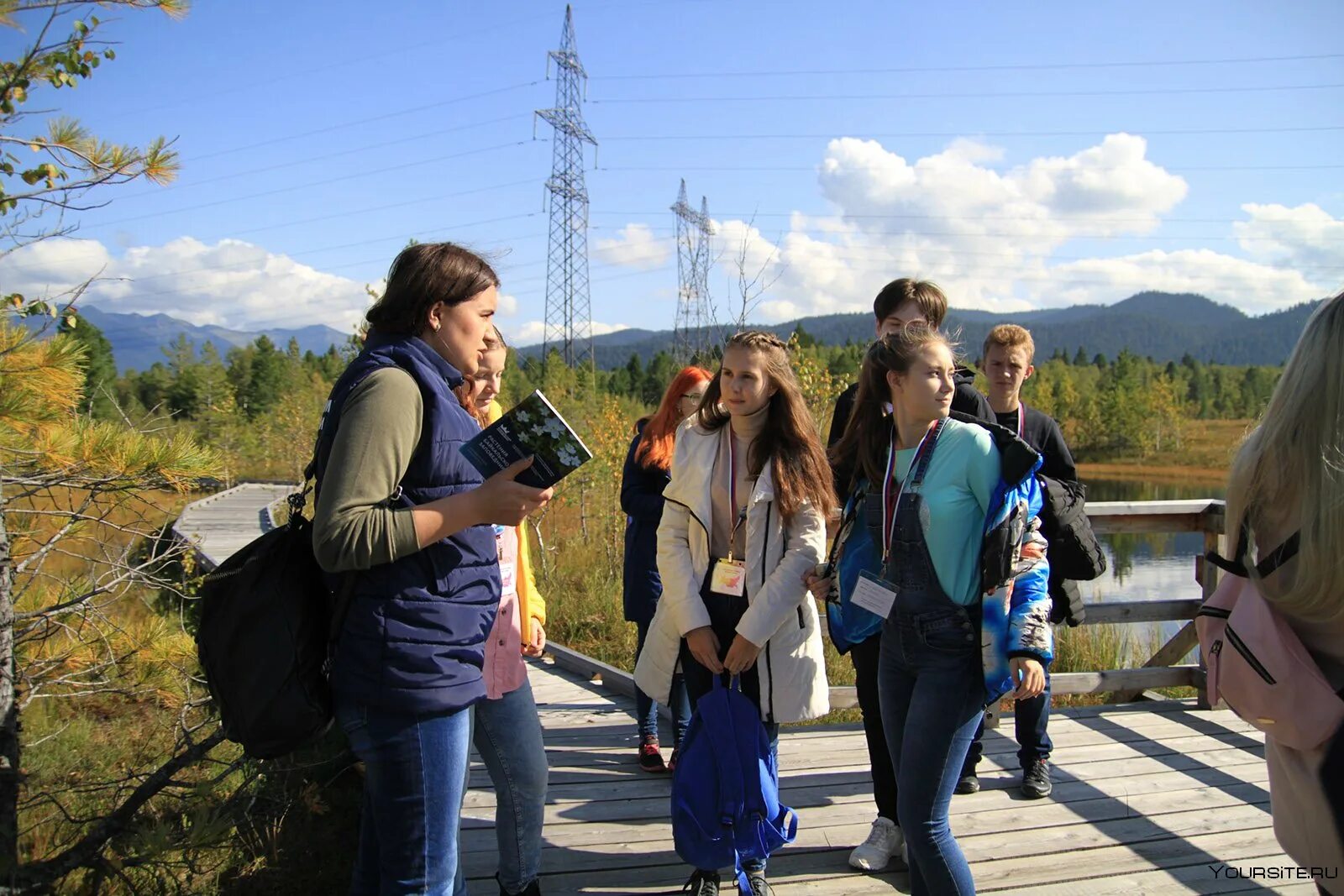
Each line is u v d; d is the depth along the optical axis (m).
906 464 2.29
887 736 2.33
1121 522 4.41
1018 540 2.08
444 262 1.86
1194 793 3.45
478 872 2.82
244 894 2.84
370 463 1.61
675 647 2.73
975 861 2.89
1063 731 4.16
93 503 2.74
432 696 1.70
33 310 2.47
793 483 2.53
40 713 4.13
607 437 11.15
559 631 7.39
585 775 3.69
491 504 1.67
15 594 2.72
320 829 3.20
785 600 2.50
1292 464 1.53
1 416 2.37
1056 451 3.28
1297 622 1.58
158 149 2.55
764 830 2.39
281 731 1.72
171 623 3.21
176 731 3.35
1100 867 2.86
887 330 3.06
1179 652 4.65
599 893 2.72
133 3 2.46
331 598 1.81
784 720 2.56
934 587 2.16
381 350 1.77
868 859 2.83
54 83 2.45
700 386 3.65
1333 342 1.51
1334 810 1.50
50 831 3.08
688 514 2.71
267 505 18.30
